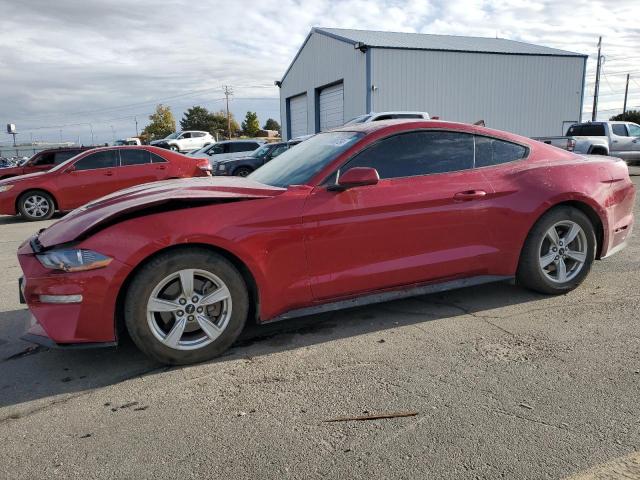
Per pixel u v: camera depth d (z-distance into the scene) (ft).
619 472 7.02
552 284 14.08
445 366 10.39
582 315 12.91
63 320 9.95
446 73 82.58
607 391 9.19
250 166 53.72
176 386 9.98
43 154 47.85
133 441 8.18
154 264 10.23
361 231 11.76
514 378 9.78
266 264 11.05
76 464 7.64
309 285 11.51
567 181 13.79
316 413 8.82
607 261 17.97
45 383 10.34
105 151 37.81
